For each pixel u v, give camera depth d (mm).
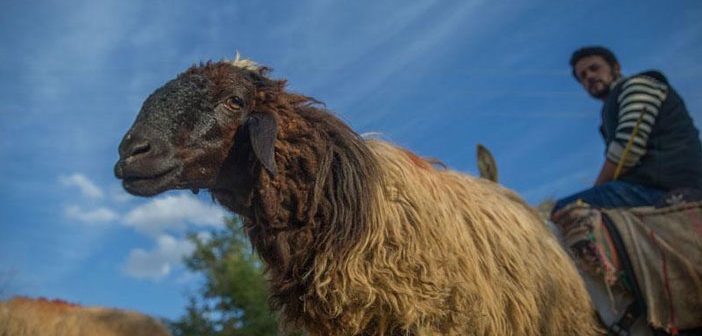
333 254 1676
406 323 1640
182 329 7152
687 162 2375
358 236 1678
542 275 1946
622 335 2193
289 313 1797
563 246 2264
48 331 2369
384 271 1657
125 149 1587
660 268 2162
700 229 2180
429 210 1744
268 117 1674
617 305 2221
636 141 2373
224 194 1783
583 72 2865
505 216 1985
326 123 1771
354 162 1730
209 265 7488
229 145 1690
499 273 1840
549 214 2479
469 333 1700
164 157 1597
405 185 1751
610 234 2219
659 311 2146
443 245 1723
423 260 1682
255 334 6926
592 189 2416
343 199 1706
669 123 2402
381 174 1743
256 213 1729
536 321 1875
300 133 1724
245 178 1722
